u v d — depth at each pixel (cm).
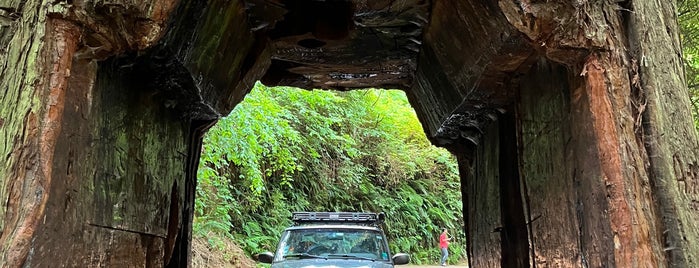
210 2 349
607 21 271
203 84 407
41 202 224
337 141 1694
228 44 426
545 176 340
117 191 317
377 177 1841
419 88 585
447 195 1959
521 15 263
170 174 414
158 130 387
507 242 443
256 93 948
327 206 1653
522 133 385
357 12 450
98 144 291
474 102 447
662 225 249
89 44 259
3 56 242
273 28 486
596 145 264
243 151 895
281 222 1482
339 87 667
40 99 232
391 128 1941
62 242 250
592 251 274
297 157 1445
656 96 264
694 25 519
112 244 310
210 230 1180
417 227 1820
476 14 345
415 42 503
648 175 255
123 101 325
